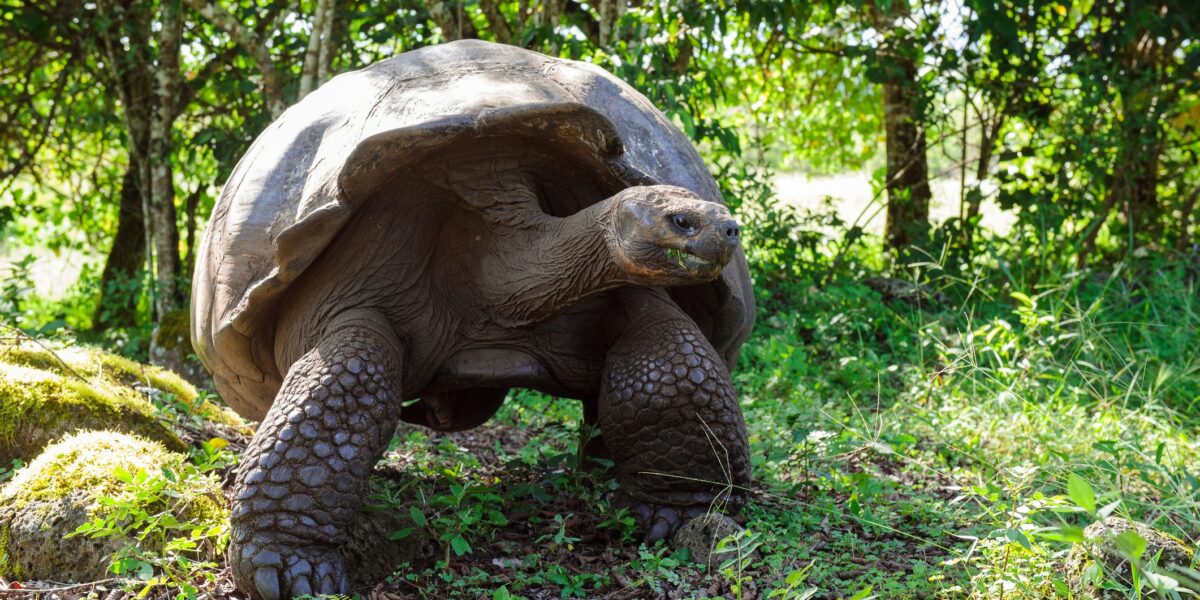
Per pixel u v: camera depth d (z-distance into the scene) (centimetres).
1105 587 214
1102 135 656
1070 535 199
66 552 253
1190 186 733
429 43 646
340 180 240
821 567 253
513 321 265
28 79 757
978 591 234
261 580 229
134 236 792
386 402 246
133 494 261
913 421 409
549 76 297
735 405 263
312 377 241
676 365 257
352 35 657
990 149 716
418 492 302
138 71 690
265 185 278
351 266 261
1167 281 565
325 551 236
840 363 483
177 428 366
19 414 322
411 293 265
